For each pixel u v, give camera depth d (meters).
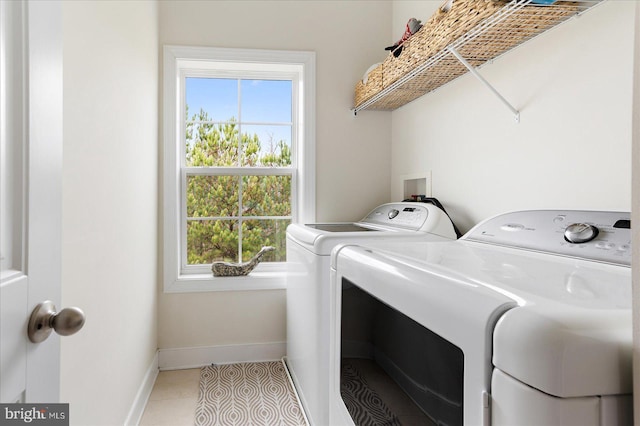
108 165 1.42
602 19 1.09
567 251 0.95
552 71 1.27
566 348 0.43
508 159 1.48
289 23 2.50
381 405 0.91
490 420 0.52
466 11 1.24
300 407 1.97
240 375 2.33
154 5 2.22
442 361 0.65
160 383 2.23
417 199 2.13
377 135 2.61
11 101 0.59
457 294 0.61
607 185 1.08
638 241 0.40
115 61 1.50
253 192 2.64
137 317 1.86
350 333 1.11
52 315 0.66
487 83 1.44
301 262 1.95
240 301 2.50
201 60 2.42
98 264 1.32
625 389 0.43
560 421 0.42
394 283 0.82
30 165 0.63
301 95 2.58
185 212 2.55
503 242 1.18
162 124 2.37
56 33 0.71
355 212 2.59
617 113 1.05
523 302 0.52
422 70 1.69
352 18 2.57
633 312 0.41
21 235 0.61
